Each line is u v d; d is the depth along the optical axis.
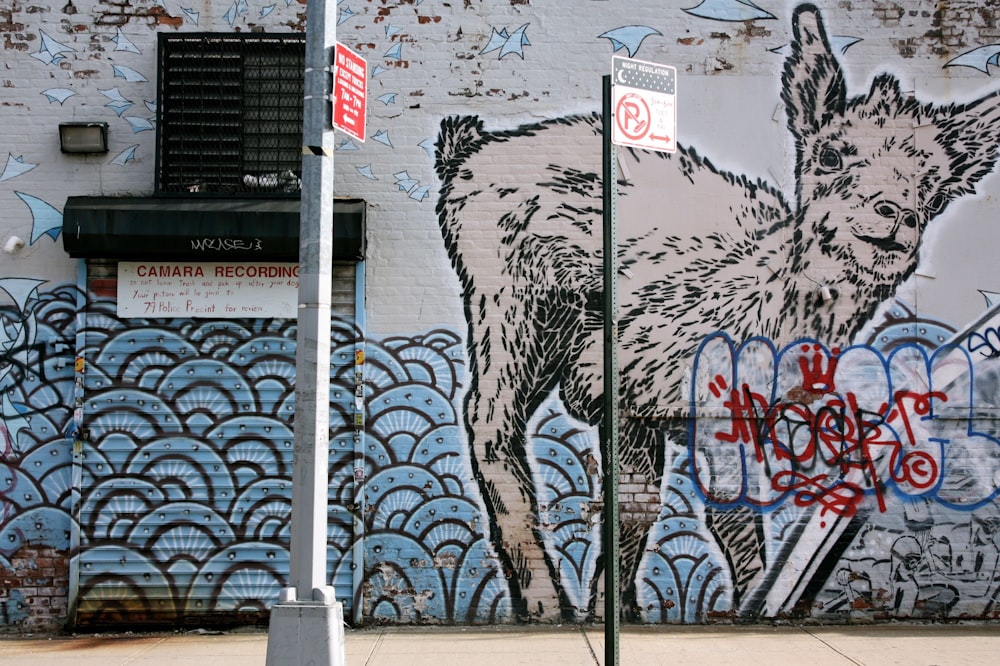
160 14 7.53
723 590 7.38
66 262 7.37
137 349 7.30
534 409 7.42
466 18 7.59
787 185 7.56
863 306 7.53
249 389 7.32
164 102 7.45
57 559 7.24
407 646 6.77
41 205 7.40
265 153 7.51
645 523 7.40
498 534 7.35
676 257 7.53
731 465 7.44
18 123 7.43
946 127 7.59
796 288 7.53
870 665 6.32
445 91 7.55
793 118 7.58
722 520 7.41
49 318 7.34
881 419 7.49
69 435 7.28
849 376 7.50
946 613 7.40
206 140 7.48
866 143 7.58
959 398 7.50
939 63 7.61
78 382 7.24
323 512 5.04
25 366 7.31
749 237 7.54
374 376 7.39
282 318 7.34
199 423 7.29
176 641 6.94
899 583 7.42
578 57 7.59
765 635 7.07
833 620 7.39
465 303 7.46
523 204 7.52
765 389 7.49
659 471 7.43
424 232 7.49
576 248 7.52
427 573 7.32
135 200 7.23
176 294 7.33
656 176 7.56
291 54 7.54
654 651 6.64
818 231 7.54
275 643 4.83
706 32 7.61
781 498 7.43
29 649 6.74
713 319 7.52
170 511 7.24
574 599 7.34
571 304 7.49
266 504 7.27
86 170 7.44
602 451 7.40
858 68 7.61
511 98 7.56
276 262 7.35
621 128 5.13
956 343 7.52
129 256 7.23
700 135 7.59
